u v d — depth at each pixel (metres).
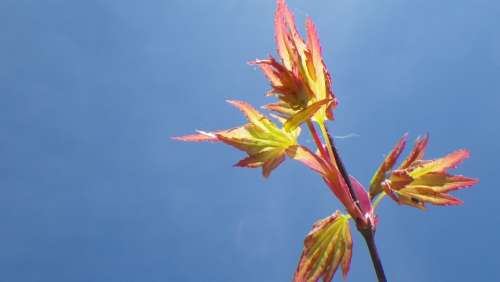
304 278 0.28
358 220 0.27
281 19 0.29
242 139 0.28
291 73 0.28
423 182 0.29
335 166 0.28
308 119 0.28
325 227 0.28
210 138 0.28
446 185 0.28
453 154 0.29
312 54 0.28
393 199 0.28
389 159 0.28
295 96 0.28
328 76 0.28
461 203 0.28
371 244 0.27
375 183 0.28
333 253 0.28
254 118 0.29
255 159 0.28
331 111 0.28
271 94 0.29
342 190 0.27
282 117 0.29
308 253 0.28
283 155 0.28
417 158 0.29
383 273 0.27
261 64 0.29
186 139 0.28
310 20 0.28
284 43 0.29
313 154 0.28
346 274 0.28
